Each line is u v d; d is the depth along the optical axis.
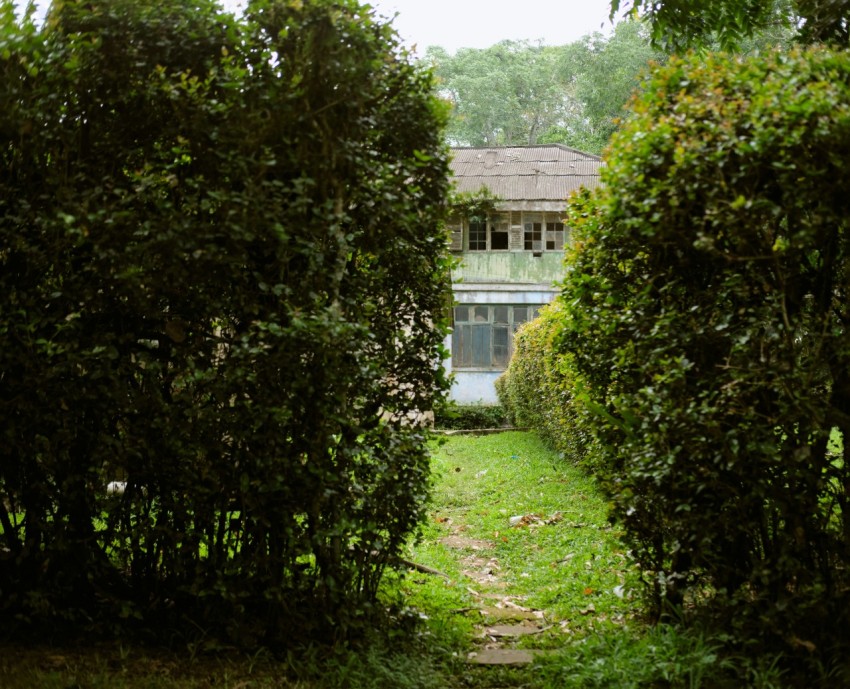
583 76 33.94
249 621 4.64
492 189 26.77
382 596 5.50
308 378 4.37
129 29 4.30
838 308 4.35
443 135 5.00
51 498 4.51
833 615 4.30
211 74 4.25
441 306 5.19
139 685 3.98
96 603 4.67
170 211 4.22
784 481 4.35
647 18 8.76
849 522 4.34
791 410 4.19
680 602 5.06
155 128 4.44
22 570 4.59
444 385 5.14
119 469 4.57
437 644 5.05
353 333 4.46
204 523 4.55
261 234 4.35
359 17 4.51
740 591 4.52
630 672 4.32
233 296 4.44
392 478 4.89
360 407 4.81
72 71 4.23
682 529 4.65
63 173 4.30
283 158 4.49
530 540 8.56
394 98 4.81
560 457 13.23
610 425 5.42
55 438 4.30
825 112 3.92
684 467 4.56
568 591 6.47
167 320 4.44
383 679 4.30
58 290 4.32
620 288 5.12
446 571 7.25
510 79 43.91
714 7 8.52
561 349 5.89
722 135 4.17
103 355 4.23
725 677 4.22
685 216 4.48
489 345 26.53
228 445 4.48
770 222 4.16
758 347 4.28
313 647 4.54
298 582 4.63
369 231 4.70
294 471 4.43
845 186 4.02
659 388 4.59
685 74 4.65
